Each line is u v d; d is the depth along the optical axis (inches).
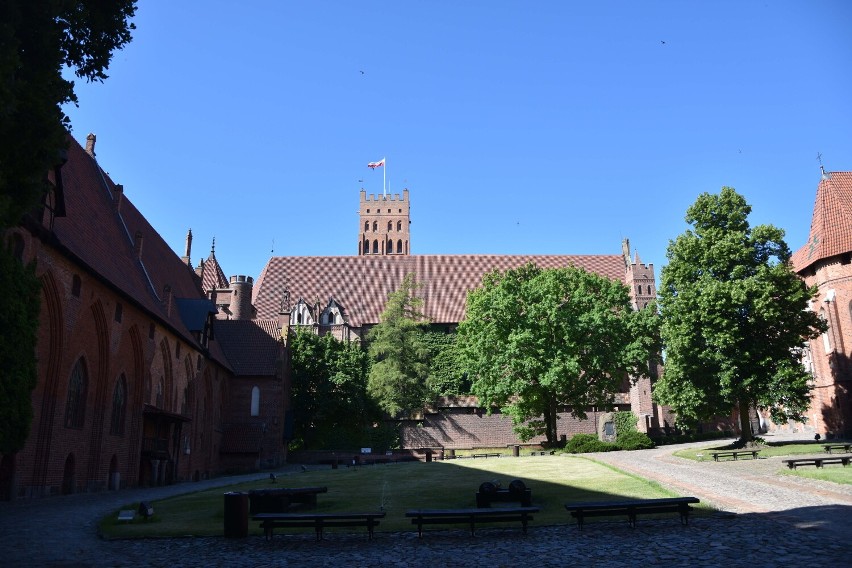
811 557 475.5
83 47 784.3
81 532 725.9
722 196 1800.0
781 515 663.1
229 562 549.3
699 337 1688.0
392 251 5118.1
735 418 3181.6
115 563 546.3
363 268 3880.4
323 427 2933.1
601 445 1972.2
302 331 3046.3
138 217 2039.9
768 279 1657.2
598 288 2351.1
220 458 2432.3
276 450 2517.2
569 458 1615.4
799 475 1038.4
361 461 2691.9
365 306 3715.6
